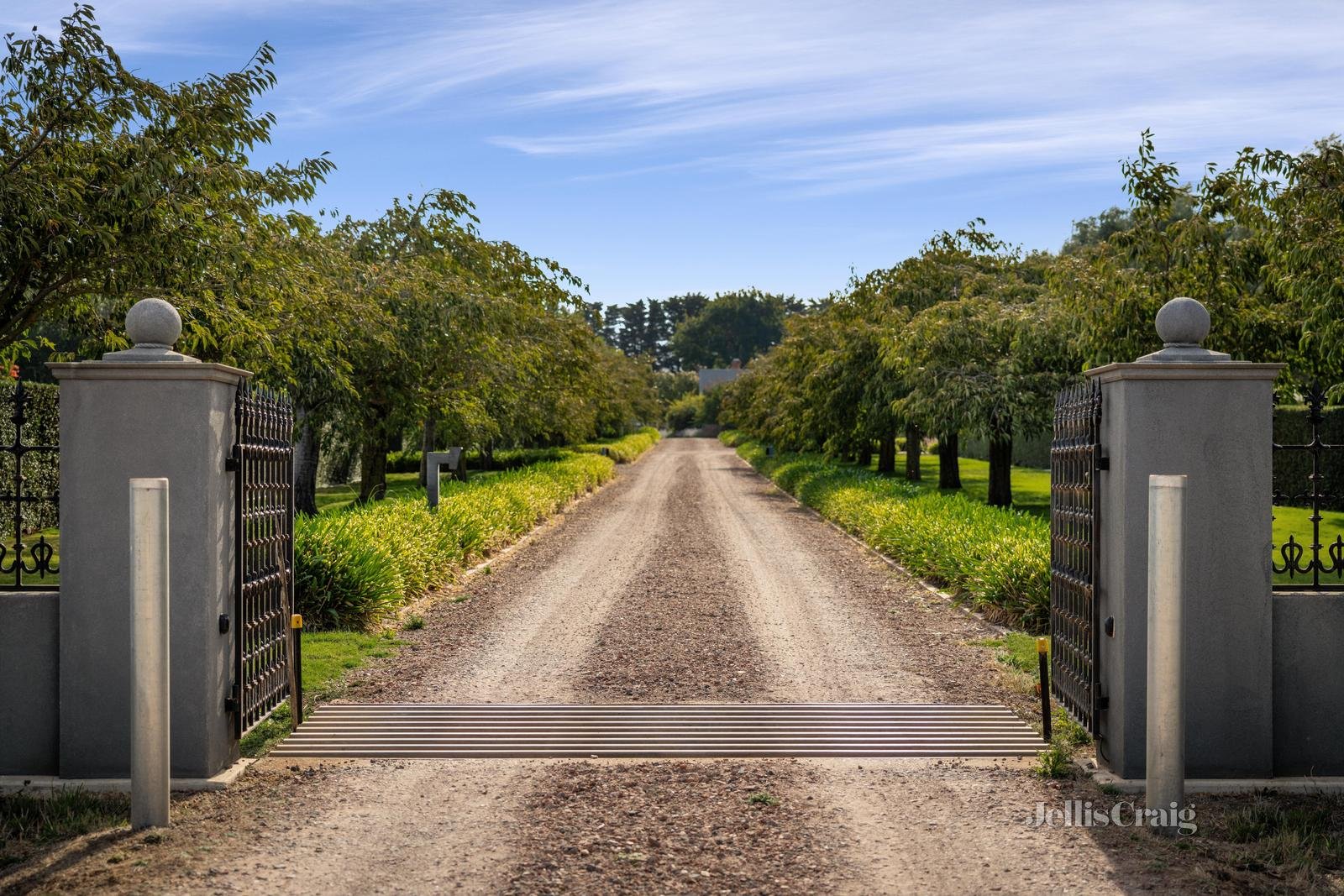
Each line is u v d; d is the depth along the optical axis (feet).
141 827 16.11
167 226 31.04
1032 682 25.13
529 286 68.64
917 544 44.32
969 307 65.16
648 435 249.14
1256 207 39.22
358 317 49.21
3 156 28.25
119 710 18.37
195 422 18.15
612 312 522.47
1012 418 60.39
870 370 82.94
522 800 17.35
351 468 108.78
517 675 26.55
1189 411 18.08
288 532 22.49
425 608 36.60
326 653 28.37
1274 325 41.37
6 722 18.58
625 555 51.88
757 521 69.97
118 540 18.25
